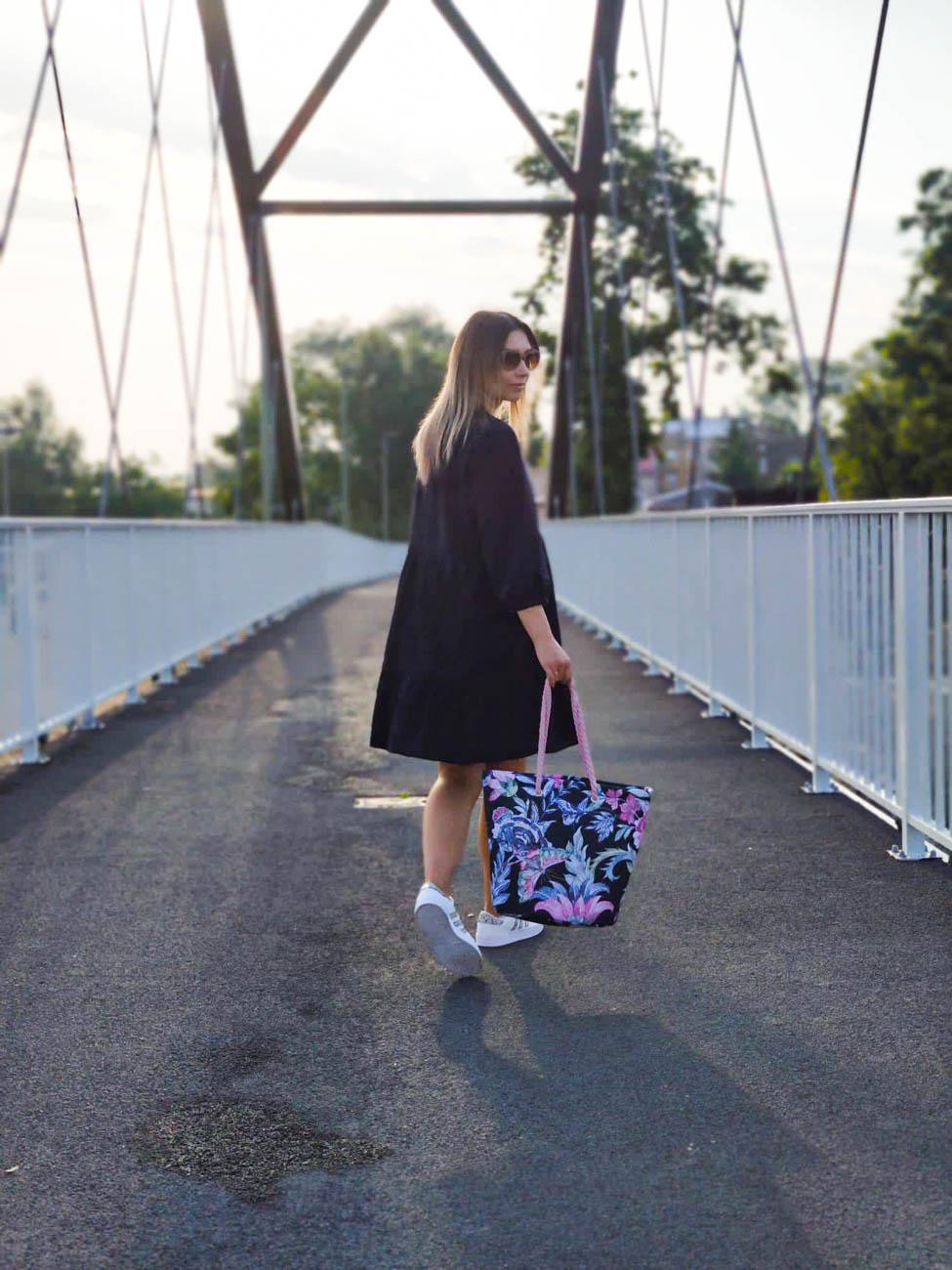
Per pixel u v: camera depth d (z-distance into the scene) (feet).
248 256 65.21
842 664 15.97
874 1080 8.15
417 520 10.27
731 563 22.06
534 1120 7.73
